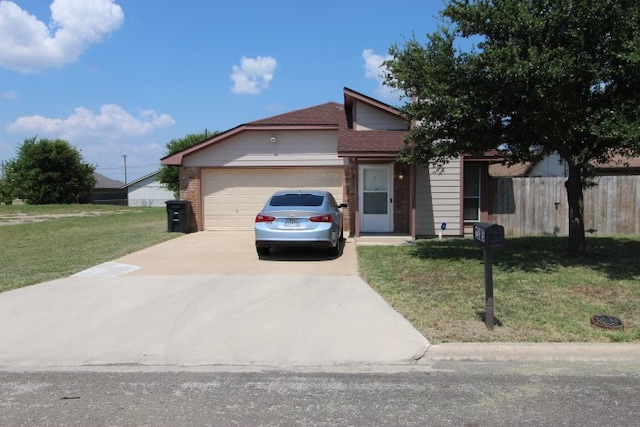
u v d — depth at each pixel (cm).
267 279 868
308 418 387
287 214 1053
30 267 988
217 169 1694
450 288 781
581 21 796
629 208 1497
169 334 593
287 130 1662
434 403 412
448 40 911
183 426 376
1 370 498
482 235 570
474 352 521
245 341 567
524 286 782
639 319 607
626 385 445
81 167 4556
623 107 806
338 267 980
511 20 829
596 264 953
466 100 889
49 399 427
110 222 2250
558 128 942
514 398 420
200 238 1479
